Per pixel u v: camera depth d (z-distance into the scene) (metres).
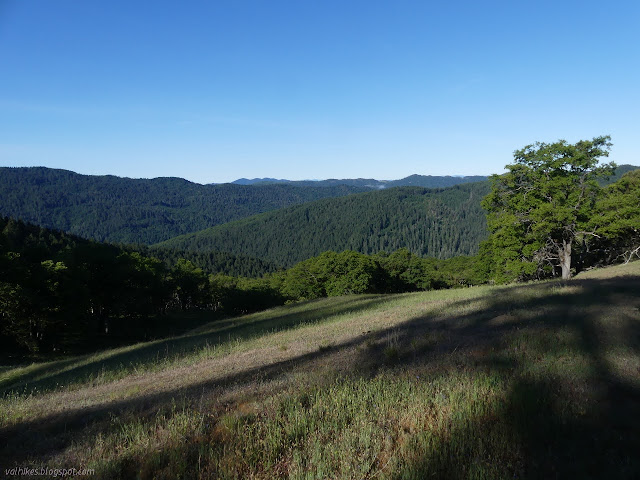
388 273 77.00
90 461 4.61
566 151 29.00
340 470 3.97
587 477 3.56
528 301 13.07
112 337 44.09
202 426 5.30
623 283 14.15
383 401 5.54
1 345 34.41
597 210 29.38
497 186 33.28
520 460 3.90
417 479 3.70
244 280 112.88
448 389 5.64
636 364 5.89
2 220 104.94
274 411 5.59
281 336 16.36
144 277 49.84
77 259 42.00
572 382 5.57
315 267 71.69
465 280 79.00
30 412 7.75
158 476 4.12
